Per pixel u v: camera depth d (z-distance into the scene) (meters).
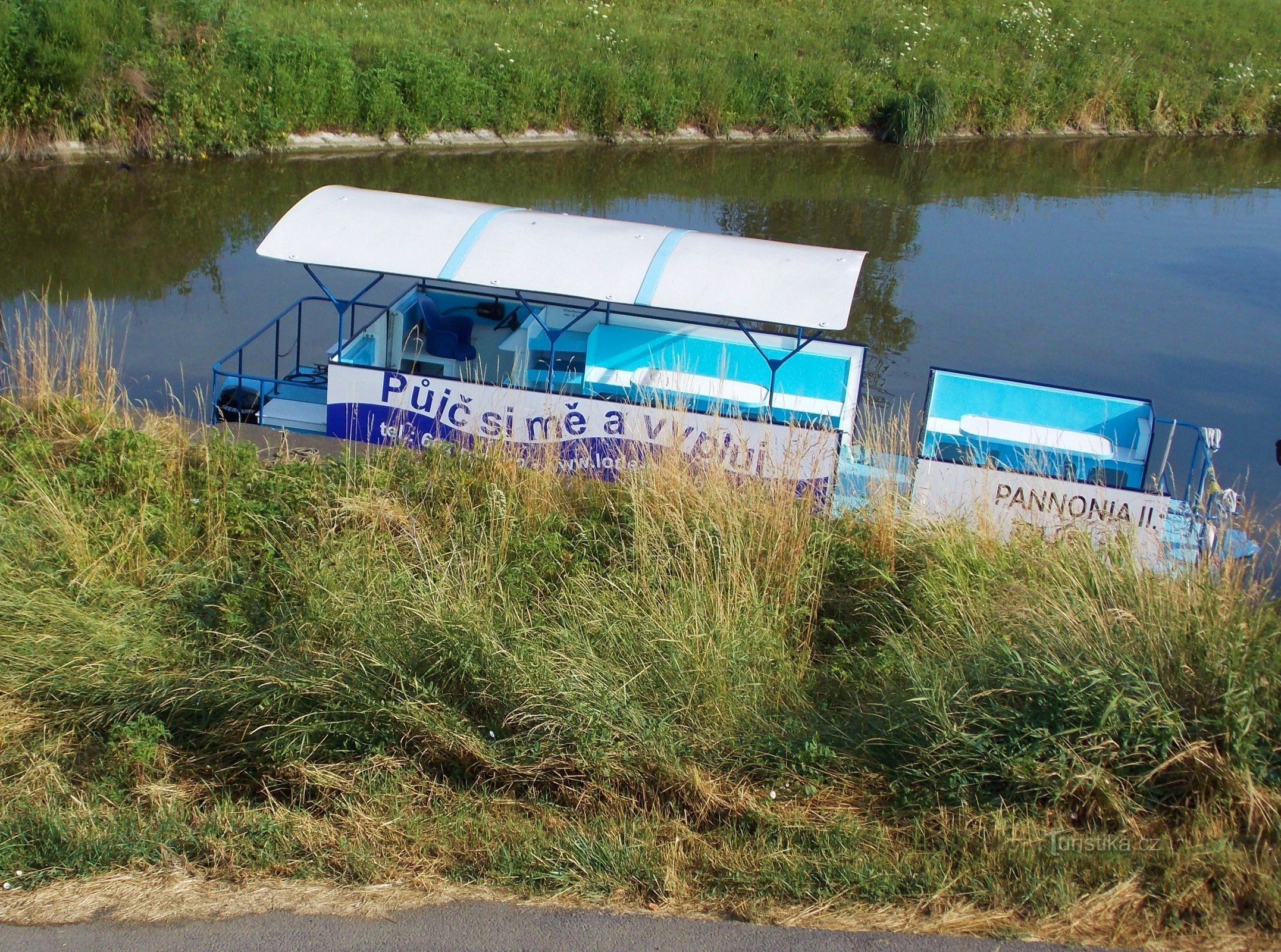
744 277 9.61
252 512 7.66
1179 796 5.13
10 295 14.46
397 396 9.80
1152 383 14.21
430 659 5.74
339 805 5.09
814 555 7.53
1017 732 5.29
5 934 4.29
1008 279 17.94
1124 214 22.81
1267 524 10.33
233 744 5.55
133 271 15.77
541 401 9.57
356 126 23.88
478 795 5.24
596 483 8.59
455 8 28.98
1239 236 21.47
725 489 7.57
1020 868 4.76
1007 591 6.88
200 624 6.45
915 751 5.36
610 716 5.39
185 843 4.81
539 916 4.50
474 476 8.41
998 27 33.88
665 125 26.69
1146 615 5.82
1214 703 5.25
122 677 5.89
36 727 5.62
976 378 10.15
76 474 7.81
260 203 19.31
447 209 10.43
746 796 5.20
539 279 9.52
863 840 4.96
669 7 32.16
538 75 25.89
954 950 4.38
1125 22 36.06
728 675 5.86
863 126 28.91
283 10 26.16
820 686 6.38
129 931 4.33
